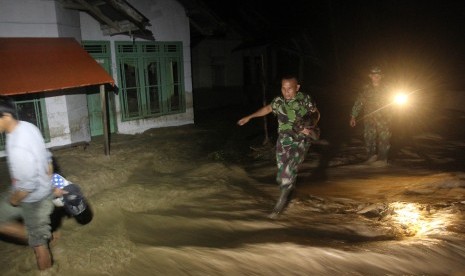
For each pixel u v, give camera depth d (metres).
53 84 7.66
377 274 3.42
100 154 8.63
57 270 3.50
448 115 13.59
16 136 3.20
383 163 8.40
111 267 3.54
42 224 3.44
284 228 4.68
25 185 3.21
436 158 8.86
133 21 9.74
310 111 4.93
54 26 8.94
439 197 5.77
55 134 9.26
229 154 9.44
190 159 8.83
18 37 8.52
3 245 4.21
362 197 6.24
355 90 18.98
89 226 4.49
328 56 20.73
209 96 17.81
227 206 5.51
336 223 4.93
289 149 5.00
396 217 5.01
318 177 7.68
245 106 18.16
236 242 4.16
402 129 11.98
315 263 3.60
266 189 6.70
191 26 14.36
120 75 11.41
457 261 3.58
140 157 8.48
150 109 12.33
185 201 5.68
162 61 12.41
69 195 3.89
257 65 19.58
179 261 3.63
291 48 20.55
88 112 10.80
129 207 5.23
